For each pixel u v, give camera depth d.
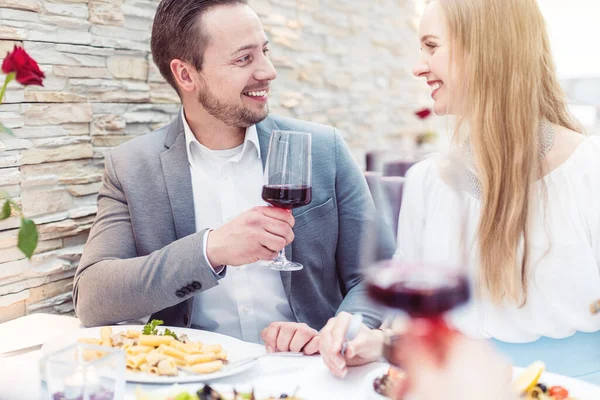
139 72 1.95
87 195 1.82
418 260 0.54
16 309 1.65
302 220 1.58
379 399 0.90
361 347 1.11
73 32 1.73
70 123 1.75
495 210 1.27
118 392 0.89
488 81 1.29
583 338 1.27
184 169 1.55
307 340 1.21
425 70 1.42
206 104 1.52
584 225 1.30
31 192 1.65
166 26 1.51
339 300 1.67
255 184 1.62
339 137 1.73
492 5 1.29
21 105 1.60
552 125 1.37
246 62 1.49
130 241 1.53
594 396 0.90
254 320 1.56
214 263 1.27
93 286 1.37
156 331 1.21
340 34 3.06
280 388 1.01
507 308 1.28
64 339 1.18
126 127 1.92
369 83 3.27
